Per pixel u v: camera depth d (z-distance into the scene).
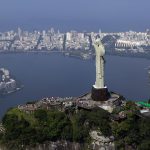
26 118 88.56
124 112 86.94
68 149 85.00
